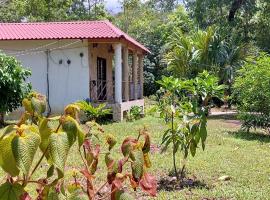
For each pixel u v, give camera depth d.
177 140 5.77
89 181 1.43
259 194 5.32
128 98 17.05
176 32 22.23
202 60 20.22
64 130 1.22
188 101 5.92
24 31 16.22
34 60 15.90
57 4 34.16
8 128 1.10
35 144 1.07
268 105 11.62
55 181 1.28
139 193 4.95
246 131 12.35
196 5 27.16
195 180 6.07
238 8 26.69
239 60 20.30
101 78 18.61
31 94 1.37
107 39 15.12
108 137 1.72
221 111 20.84
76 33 15.43
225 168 6.90
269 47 28.09
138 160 1.33
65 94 15.88
